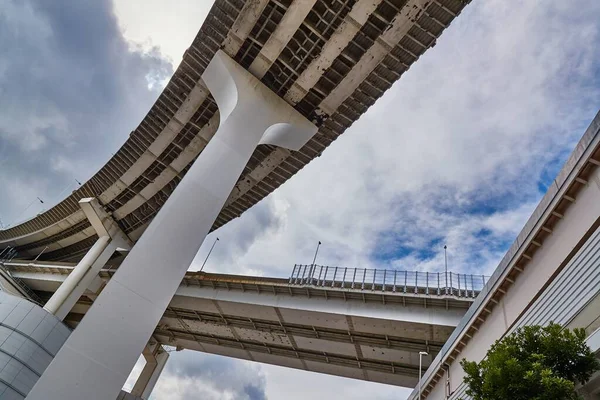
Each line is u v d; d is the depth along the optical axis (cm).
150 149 4769
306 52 3300
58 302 5088
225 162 3108
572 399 903
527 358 988
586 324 1210
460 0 2789
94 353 2270
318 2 3027
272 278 4491
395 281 3831
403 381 4475
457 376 2152
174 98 4156
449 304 3609
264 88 3509
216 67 3534
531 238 1600
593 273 1222
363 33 3105
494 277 1877
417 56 3172
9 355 4044
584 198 1375
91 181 5572
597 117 1298
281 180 4522
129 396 5309
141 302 2516
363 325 3966
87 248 6744
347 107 3647
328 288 4019
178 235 2761
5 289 5700
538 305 1475
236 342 5269
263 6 3147
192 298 4772
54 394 2103
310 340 4500
